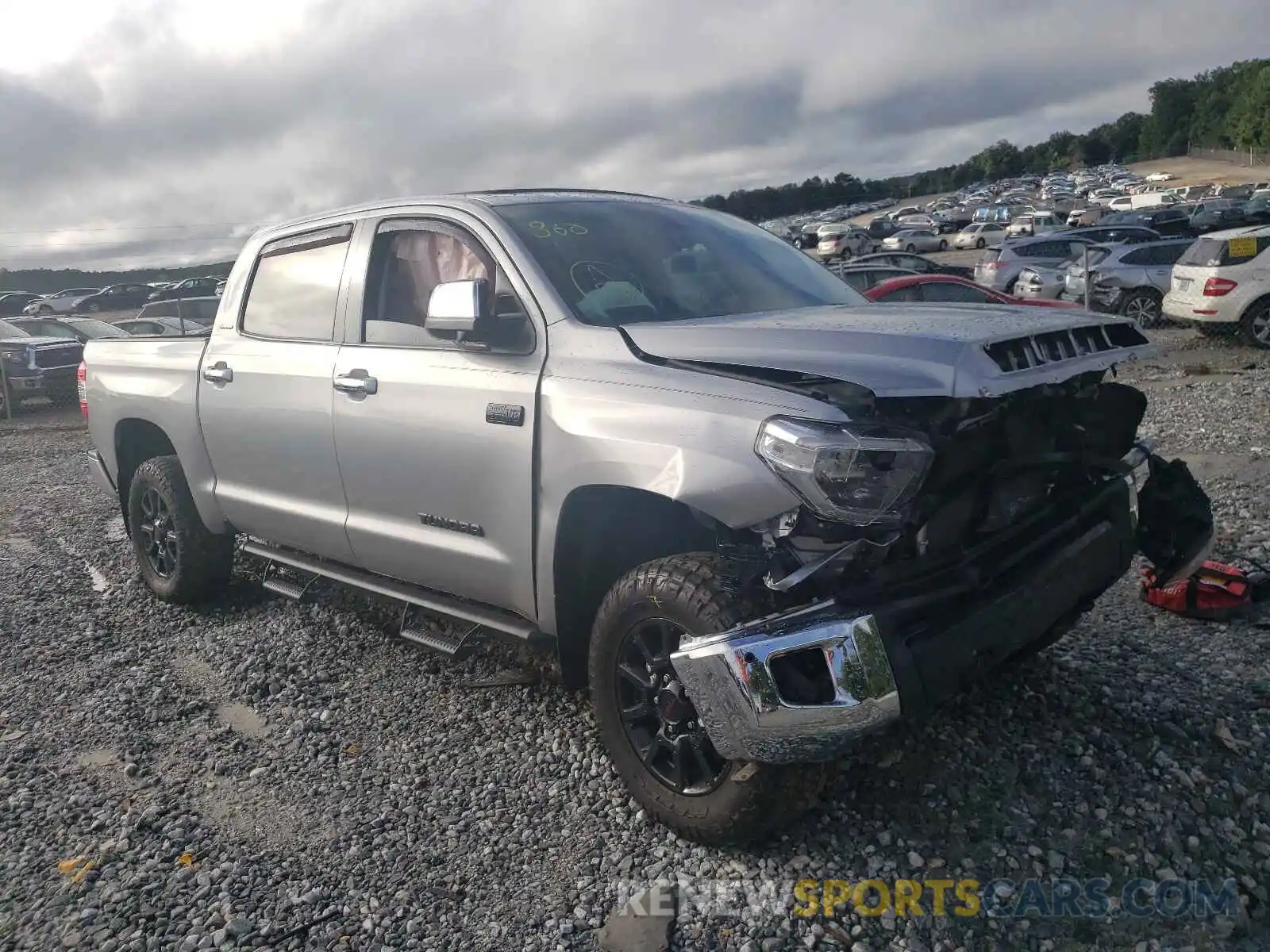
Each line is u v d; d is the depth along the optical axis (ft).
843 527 8.55
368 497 13.20
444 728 12.84
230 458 15.55
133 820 11.07
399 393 12.38
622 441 9.78
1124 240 72.84
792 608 8.77
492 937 8.95
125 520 18.86
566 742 12.22
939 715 12.03
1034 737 11.50
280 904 9.51
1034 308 11.16
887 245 177.58
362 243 13.65
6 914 9.60
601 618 10.32
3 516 27.40
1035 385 9.00
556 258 11.72
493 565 11.64
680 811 9.89
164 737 13.14
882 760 11.17
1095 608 15.34
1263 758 10.85
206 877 9.97
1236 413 30.58
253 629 16.65
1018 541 10.23
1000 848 9.66
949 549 9.54
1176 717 11.71
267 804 11.32
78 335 62.69
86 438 44.01
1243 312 47.01
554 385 10.69
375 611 16.89
